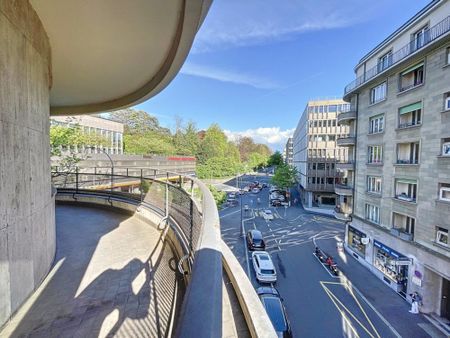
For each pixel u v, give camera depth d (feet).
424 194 37.55
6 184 6.67
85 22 10.01
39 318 7.33
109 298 8.48
